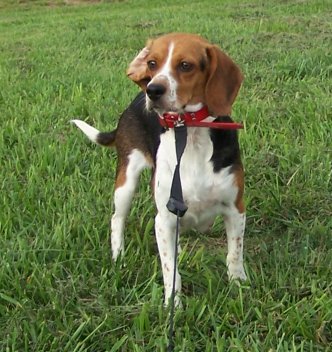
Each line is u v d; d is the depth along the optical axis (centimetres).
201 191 195
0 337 189
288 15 574
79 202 246
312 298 195
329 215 237
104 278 207
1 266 213
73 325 191
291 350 177
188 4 761
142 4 845
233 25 532
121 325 192
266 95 347
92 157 281
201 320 191
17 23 758
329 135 288
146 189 255
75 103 346
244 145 282
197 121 191
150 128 217
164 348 181
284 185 257
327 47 426
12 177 265
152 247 227
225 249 229
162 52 189
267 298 196
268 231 234
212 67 189
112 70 413
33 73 426
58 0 990
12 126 314
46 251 219
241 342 181
